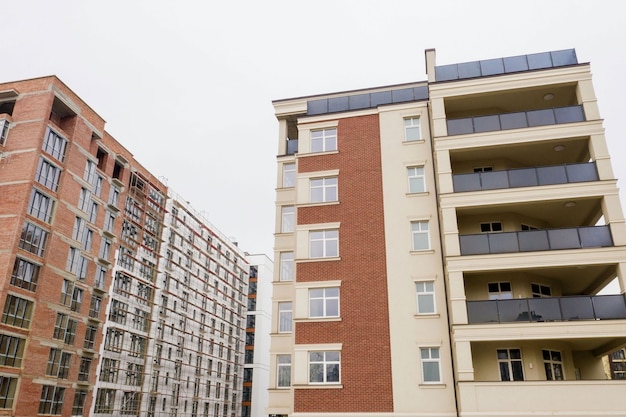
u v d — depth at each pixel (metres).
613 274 20.59
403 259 22.14
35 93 37.62
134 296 49.84
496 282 21.34
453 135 22.55
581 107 21.94
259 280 81.94
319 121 26.12
